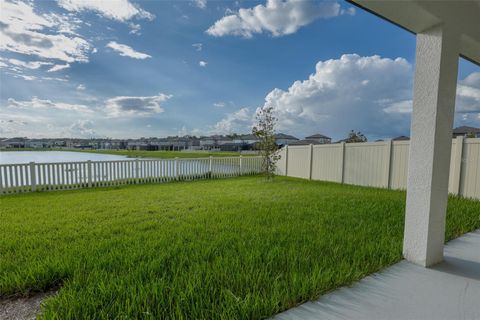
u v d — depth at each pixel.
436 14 2.02
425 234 2.29
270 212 4.34
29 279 1.98
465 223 3.60
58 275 2.10
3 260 2.37
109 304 1.65
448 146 2.31
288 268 2.17
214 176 10.82
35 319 1.63
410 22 2.14
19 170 6.98
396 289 1.94
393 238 2.93
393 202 5.12
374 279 2.09
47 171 7.38
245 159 11.76
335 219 3.85
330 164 9.14
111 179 8.48
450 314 1.65
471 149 5.53
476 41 2.54
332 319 1.58
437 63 2.15
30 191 7.14
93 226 3.57
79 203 5.26
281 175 11.38
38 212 4.46
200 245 2.73
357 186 7.88
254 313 1.56
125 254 2.47
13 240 2.96
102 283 1.83
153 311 1.59
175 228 3.42
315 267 2.12
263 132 9.72
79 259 2.34
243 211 4.43
